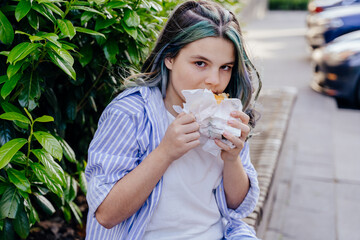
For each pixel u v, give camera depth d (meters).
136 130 1.36
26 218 1.67
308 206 3.49
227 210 1.52
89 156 1.36
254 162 3.27
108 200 1.29
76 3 1.64
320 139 5.03
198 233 1.43
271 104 5.00
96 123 2.44
